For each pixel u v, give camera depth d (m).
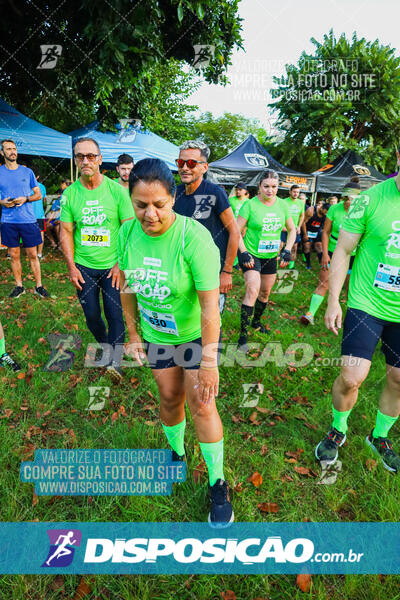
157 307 1.57
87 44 4.84
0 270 6.11
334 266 2.03
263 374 3.05
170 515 1.74
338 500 1.83
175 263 1.43
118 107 7.11
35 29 4.66
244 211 3.75
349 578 1.43
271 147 12.35
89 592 1.41
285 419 2.56
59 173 10.01
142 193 1.26
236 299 5.35
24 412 2.45
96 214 2.65
